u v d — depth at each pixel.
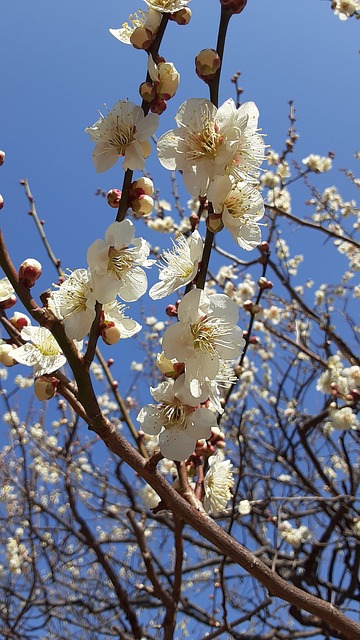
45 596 5.35
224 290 5.54
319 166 4.92
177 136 1.33
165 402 1.37
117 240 1.30
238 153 1.35
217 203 1.29
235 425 6.38
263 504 5.49
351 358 4.45
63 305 1.32
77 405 1.40
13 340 1.55
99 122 1.39
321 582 4.82
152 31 1.37
